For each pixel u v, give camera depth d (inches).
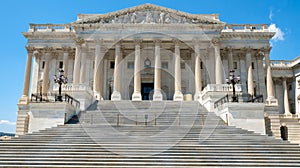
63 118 985.5
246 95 1279.5
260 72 1979.6
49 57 1879.9
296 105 2162.9
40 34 1888.5
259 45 1878.7
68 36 1894.7
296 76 2178.9
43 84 1820.9
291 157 643.5
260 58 2000.5
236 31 1881.2
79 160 613.0
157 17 1740.9
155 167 579.5
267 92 1824.6
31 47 1877.5
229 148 692.1
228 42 1888.5
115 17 1753.2
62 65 1983.3
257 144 736.3
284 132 1834.4
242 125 1006.4
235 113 1016.9
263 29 1909.4
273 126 1665.8
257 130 1005.8
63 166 579.5
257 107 1021.2
